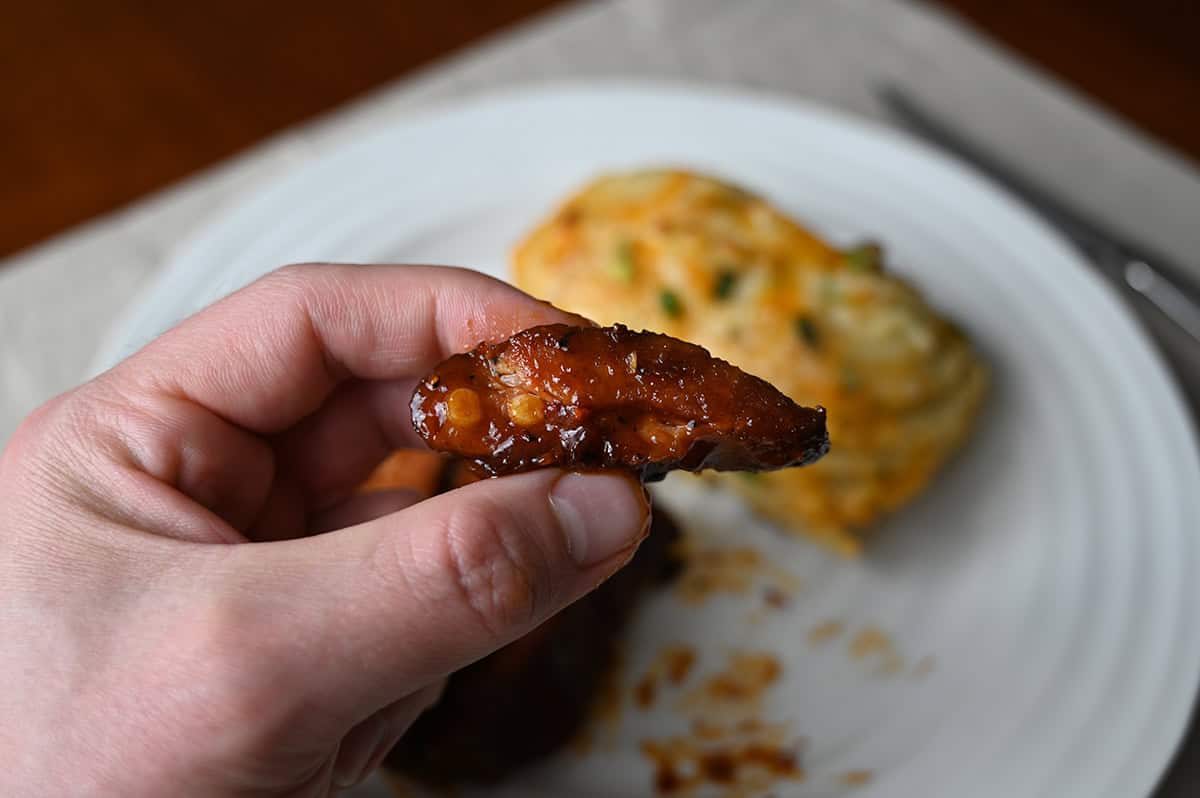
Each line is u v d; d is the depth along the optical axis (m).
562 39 0.49
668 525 0.35
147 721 0.21
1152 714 0.30
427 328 0.27
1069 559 0.34
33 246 0.44
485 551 0.21
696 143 0.41
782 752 0.32
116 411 0.26
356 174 0.39
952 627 0.34
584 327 0.23
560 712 0.32
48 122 0.48
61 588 0.22
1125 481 0.34
